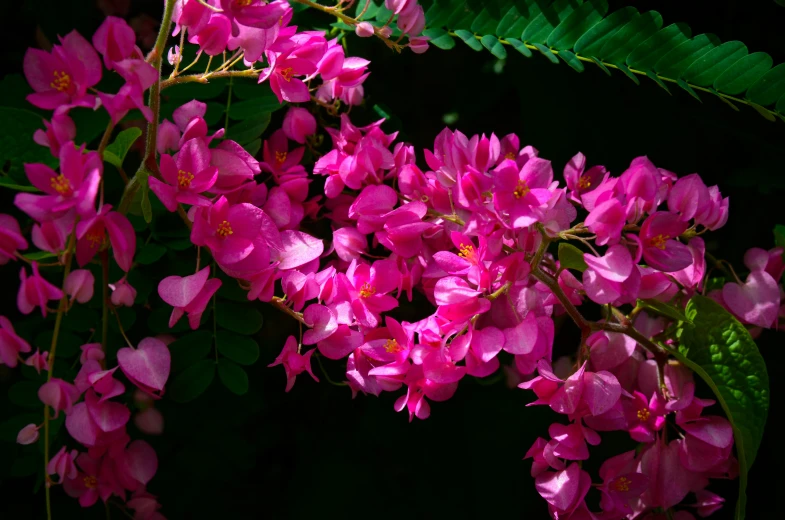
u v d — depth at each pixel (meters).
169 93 0.60
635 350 0.60
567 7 0.61
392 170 0.61
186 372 0.59
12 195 0.60
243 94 0.61
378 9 0.62
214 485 0.64
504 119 0.67
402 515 0.64
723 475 0.61
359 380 0.59
